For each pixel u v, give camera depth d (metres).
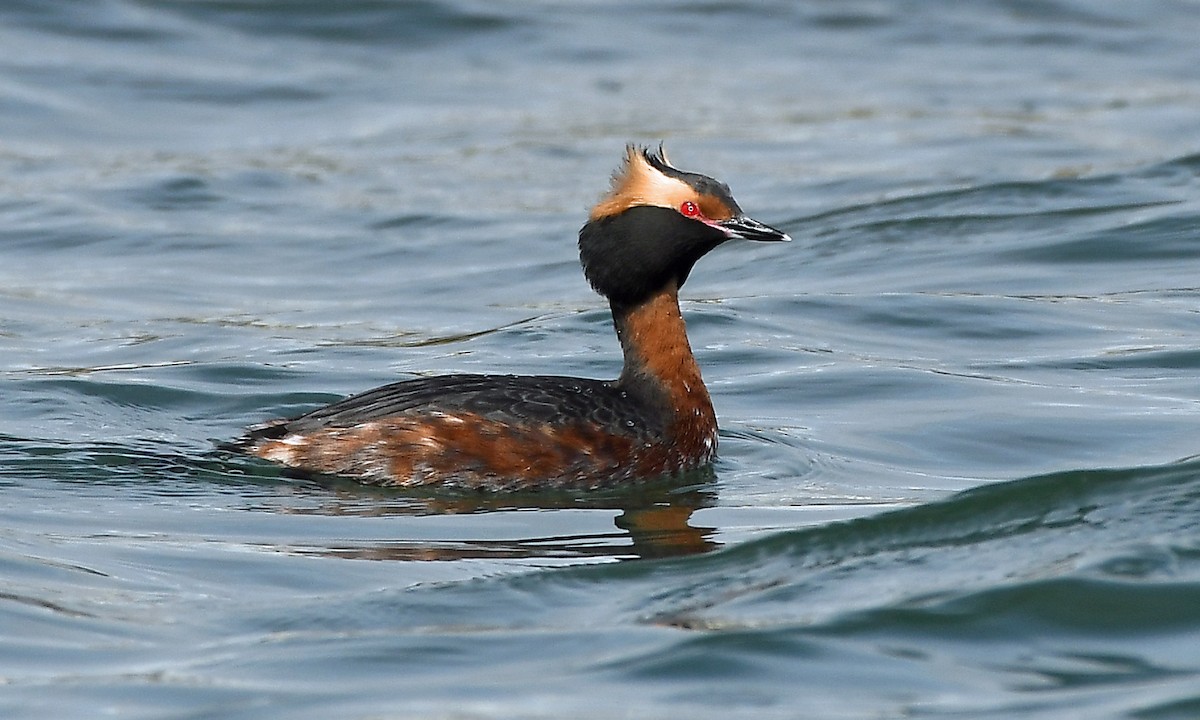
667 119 31.34
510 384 15.48
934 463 15.96
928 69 34.88
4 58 33.25
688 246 15.52
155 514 14.12
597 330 20.45
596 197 27.14
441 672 10.71
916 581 12.16
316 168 28.77
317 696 10.30
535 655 10.98
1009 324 20.50
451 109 32.09
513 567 12.80
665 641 11.13
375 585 12.41
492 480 14.99
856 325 20.67
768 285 22.80
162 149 29.75
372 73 33.97
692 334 20.36
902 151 29.19
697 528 13.93
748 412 17.64
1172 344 19.45
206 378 18.47
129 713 10.08
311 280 23.45
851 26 37.50
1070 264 23.05
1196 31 37.34
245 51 34.59
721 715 9.98
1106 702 10.18
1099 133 30.00
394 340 20.38
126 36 34.75
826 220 25.45
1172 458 15.69
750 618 11.54
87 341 20.28
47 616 11.64
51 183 27.66
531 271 23.64
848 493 15.04
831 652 10.95
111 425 16.84
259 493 14.80
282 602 12.03
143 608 11.88
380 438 15.07
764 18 37.53
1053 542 12.78
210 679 10.60
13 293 22.52
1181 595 11.67
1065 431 16.66
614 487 15.24
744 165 28.61
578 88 33.41
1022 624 11.31
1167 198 25.50
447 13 36.50
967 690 10.40
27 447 15.89
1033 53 35.91
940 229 24.75
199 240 25.23
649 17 37.47
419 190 27.56
